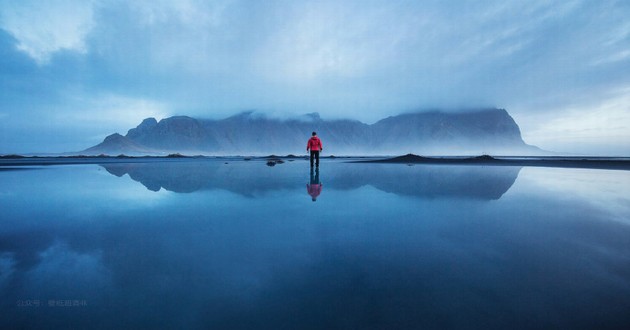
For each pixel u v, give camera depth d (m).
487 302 1.49
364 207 3.96
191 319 1.36
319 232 2.75
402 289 1.63
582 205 4.11
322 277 1.79
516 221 3.18
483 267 1.94
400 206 4.04
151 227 2.93
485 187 6.13
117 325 1.32
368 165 16.53
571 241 2.48
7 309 1.44
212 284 1.70
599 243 2.44
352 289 1.64
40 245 2.39
